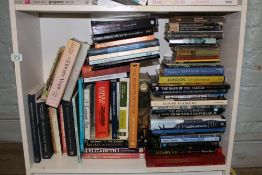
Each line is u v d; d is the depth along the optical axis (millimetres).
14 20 774
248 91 1199
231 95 885
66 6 781
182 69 911
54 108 936
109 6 786
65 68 877
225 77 938
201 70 912
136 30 884
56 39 1065
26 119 865
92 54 879
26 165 882
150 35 895
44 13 1033
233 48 861
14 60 801
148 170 911
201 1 800
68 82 901
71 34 1065
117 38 887
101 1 794
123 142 958
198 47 919
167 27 947
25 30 863
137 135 958
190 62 925
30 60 916
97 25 871
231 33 876
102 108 947
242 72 1177
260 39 1140
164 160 927
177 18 895
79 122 933
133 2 800
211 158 933
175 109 932
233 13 857
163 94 921
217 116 952
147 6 788
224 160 928
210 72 915
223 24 949
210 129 941
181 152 955
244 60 1163
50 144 950
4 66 1124
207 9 801
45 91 952
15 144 1193
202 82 919
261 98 1209
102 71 907
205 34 903
